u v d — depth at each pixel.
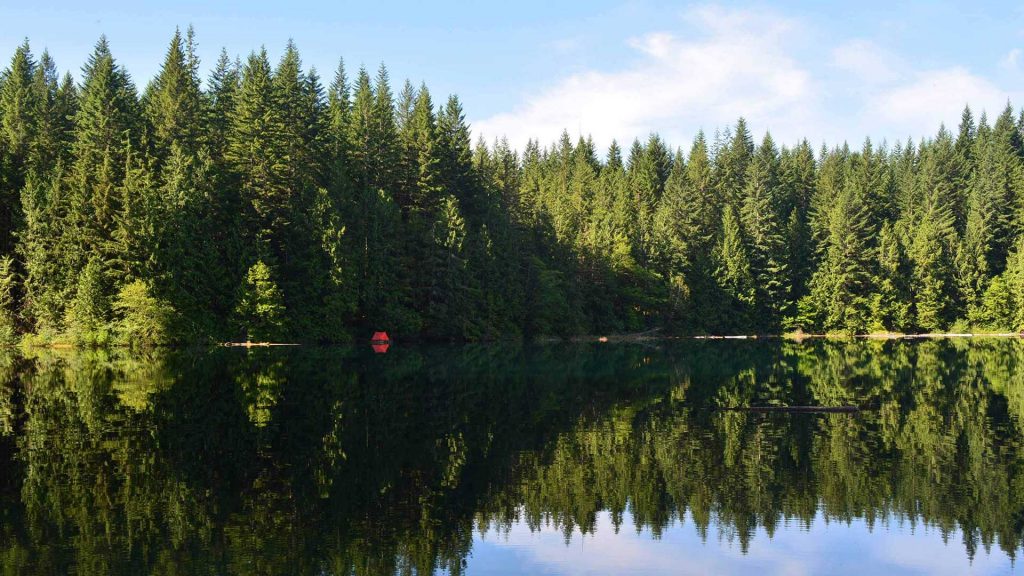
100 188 51.62
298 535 12.38
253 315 55.62
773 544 12.69
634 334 83.88
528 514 14.09
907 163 111.50
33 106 62.66
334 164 66.31
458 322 66.44
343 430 21.28
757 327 89.81
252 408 24.70
